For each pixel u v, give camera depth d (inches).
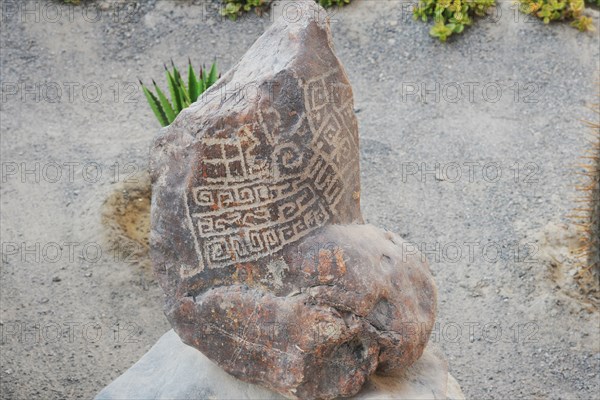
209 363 159.2
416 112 274.4
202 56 299.3
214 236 143.6
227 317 145.5
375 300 142.8
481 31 294.2
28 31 305.9
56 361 203.2
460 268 225.8
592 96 275.4
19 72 293.4
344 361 144.4
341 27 301.9
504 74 283.7
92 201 242.4
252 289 144.6
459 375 201.6
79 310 215.3
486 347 207.5
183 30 306.8
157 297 218.8
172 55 300.2
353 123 149.2
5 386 196.2
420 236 235.6
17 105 281.6
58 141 268.5
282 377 144.6
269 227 142.2
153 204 146.8
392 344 144.9
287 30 144.0
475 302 217.6
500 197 245.6
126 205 243.1
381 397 147.0
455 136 265.3
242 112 138.1
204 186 141.2
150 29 307.7
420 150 261.6
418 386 155.3
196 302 146.8
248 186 140.8
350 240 143.9
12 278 222.7
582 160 254.8
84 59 299.1
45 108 281.0
